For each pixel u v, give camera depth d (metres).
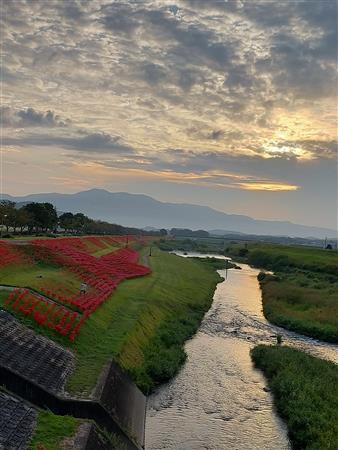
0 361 21.44
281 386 30.86
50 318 30.05
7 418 18.31
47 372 23.34
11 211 93.19
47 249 54.34
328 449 22.33
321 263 110.56
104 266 65.00
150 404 28.66
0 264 41.44
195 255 182.75
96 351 29.34
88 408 21.33
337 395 29.47
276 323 54.84
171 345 39.97
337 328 49.84
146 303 47.06
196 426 26.34
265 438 25.42
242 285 92.31
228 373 35.62
